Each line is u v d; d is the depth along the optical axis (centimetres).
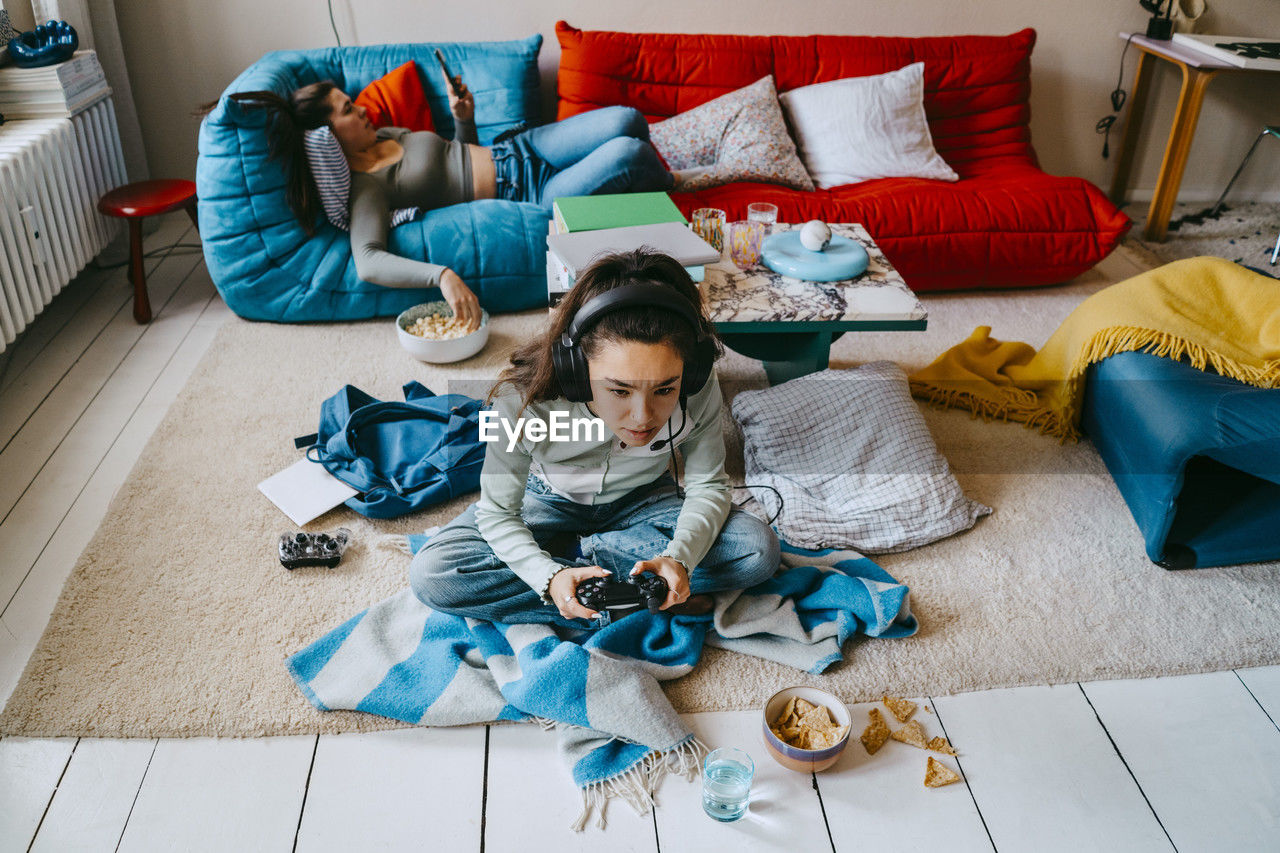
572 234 199
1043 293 304
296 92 264
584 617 141
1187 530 190
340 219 268
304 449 219
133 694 156
